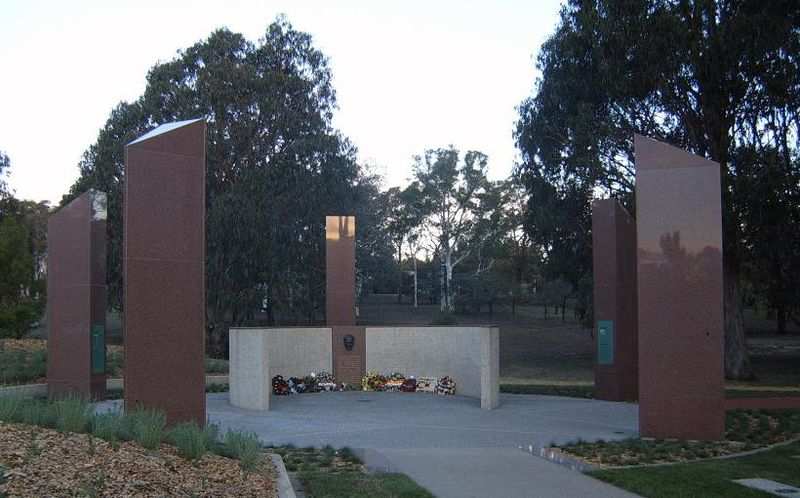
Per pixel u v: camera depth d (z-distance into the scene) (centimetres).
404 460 1209
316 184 4034
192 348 1350
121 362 2477
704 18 2786
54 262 1936
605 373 2145
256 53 4247
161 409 1303
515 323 6219
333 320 2498
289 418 1734
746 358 3159
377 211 6259
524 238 5944
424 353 2383
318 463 1162
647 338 1458
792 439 1463
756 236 2977
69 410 919
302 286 4266
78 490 669
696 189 1445
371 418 1745
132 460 813
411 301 7675
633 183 3222
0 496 614
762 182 2769
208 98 3953
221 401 2062
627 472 1100
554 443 1386
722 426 1420
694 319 1437
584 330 5678
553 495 954
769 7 2705
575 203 3481
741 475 1082
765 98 2859
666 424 1441
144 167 1317
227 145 3997
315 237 4125
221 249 3875
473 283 6550
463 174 6831
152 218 1320
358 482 1003
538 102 3509
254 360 1895
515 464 1177
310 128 4141
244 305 3978
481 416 1789
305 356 2375
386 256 5844
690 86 2895
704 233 1439
